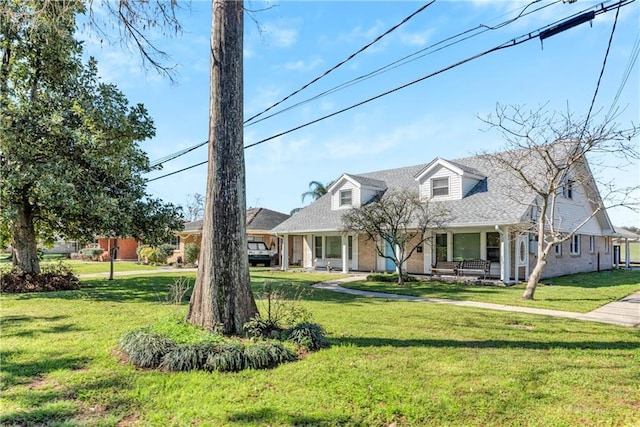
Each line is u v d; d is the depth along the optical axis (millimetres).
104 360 5023
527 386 4293
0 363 4902
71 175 11164
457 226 15469
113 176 12469
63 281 12766
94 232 13633
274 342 5176
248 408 3664
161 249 28375
